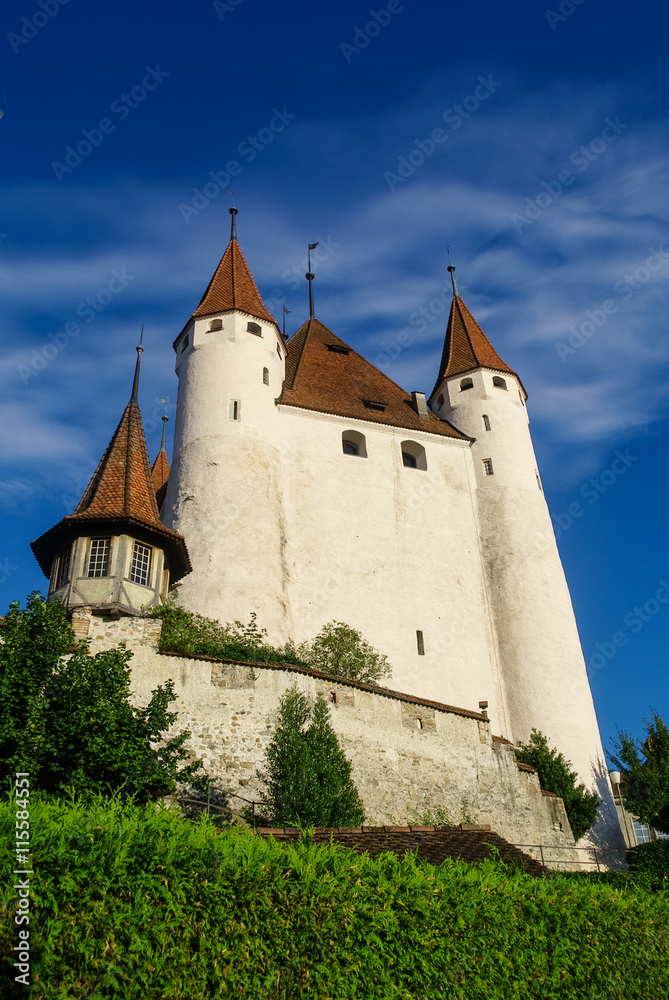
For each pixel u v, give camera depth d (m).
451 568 35.34
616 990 10.48
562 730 32.03
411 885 9.49
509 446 39.19
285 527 33.25
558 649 33.84
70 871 7.44
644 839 34.81
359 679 27.97
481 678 33.22
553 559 36.41
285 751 19.56
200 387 35.06
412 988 8.79
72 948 7.16
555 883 11.49
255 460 33.31
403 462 38.53
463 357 42.41
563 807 25.88
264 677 21.72
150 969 7.40
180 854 8.12
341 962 8.45
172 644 22.19
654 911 11.95
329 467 35.66
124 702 15.46
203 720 20.72
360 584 33.25
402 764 22.91
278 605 30.20
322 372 40.56
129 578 22.58
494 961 9.56
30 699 14.73
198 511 31.64
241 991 7.75
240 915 8.09
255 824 18.75
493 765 24.81
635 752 29.84
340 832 14.46
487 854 15.19
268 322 37.41
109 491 24.09
